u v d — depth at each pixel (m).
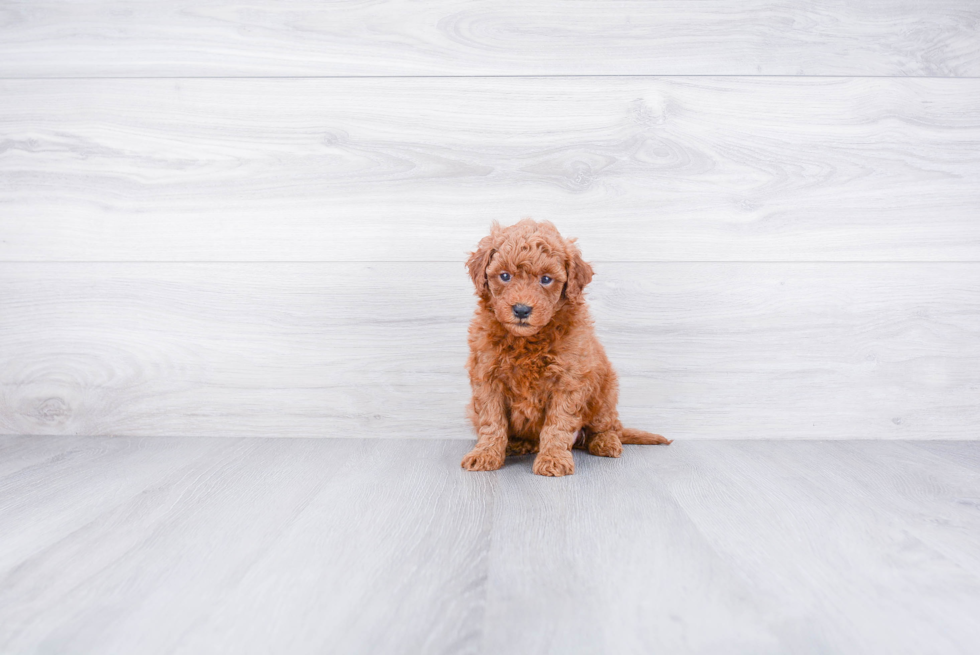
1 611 0.96
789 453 1.89
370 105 2.06
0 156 2.07
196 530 1.28
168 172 2.07
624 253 2.06
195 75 2.07
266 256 2.07
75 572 1.09
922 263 2.04
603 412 1.87
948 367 2.04
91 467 1.74
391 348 2.07
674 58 2.03
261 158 2.07
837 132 2.03
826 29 2.02
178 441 2.04
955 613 0.96
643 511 1.39
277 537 1.24
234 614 0.95
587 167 2.05
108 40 2.07
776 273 2.04
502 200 2.06
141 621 0.93
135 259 2.08
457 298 2.07
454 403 2.07
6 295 2.08
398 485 1.58
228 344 2.07
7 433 2.10
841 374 2.05
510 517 1.35
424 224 2.07
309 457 1.85
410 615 0.94
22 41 2.07
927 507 1.42
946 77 2.02
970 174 2.03
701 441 2.05
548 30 2.04
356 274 2.07
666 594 1.01
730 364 2.06
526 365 1.72
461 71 2.05
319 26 2.05
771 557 1.15
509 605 0.97
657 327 2.06
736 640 0.88
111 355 2.08
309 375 2.08
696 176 2.04
